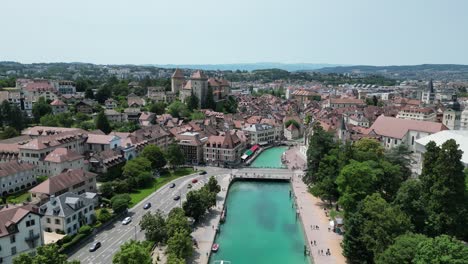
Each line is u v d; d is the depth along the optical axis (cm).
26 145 18050
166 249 11450
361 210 11281
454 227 10606
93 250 11531
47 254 8031
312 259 11638
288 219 15600
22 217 10406
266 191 19225
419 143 17862
